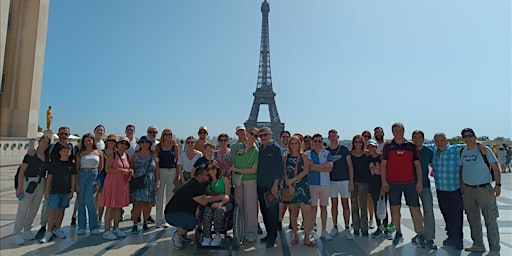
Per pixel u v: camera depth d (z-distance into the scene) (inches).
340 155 356.8
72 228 359.3
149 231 354.0
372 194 353.1
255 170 324.5
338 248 305.4
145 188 343.6
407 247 308.7
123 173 328.2
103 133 403.9
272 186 311.6
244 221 328.2
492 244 287.7
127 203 332.2
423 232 311.9
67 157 319.3
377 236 344.8
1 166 1010.7
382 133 416.8
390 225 376.5
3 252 275.3
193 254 280.8
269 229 311.7
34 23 1269.7
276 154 316.8
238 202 321.1
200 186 296.2
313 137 339.3
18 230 299.9
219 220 285.7
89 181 334.6
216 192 296.7
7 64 1227.2
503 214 449.4
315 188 333.4
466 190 302.7
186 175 355.3
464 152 306.8
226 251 289.0
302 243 322.3
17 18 1251.8
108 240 316.8
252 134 328.2
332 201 357.1
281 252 291.7
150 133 376.8
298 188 312.2
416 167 318.0
